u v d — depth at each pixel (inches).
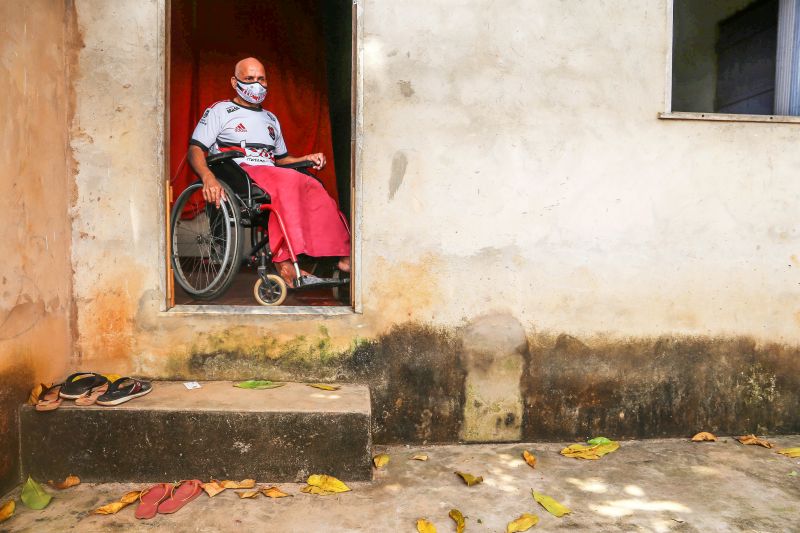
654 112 116.7
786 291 121.2
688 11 171.0
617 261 117.1
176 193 171.6
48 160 101.7
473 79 113.4
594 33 115.0
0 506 87.5
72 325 109.1
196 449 96.0
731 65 162.1
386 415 114.4
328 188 190.9
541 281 115.9
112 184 108.7
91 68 107.7
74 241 108.8
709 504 92.7
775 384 122.0
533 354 116.3
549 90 114.7
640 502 93.1
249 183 127.8
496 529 84.8
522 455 111.1
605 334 117.4
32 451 95.0
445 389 115.3
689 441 118.8
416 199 113.3
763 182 119.6
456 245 114.3
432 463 107.1
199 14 180.7
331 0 192.9
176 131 173.5
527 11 113.7
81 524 84.2
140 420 95.1
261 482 97.2
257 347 112.0
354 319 113.1
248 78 137.3
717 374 120.3
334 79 195.2
